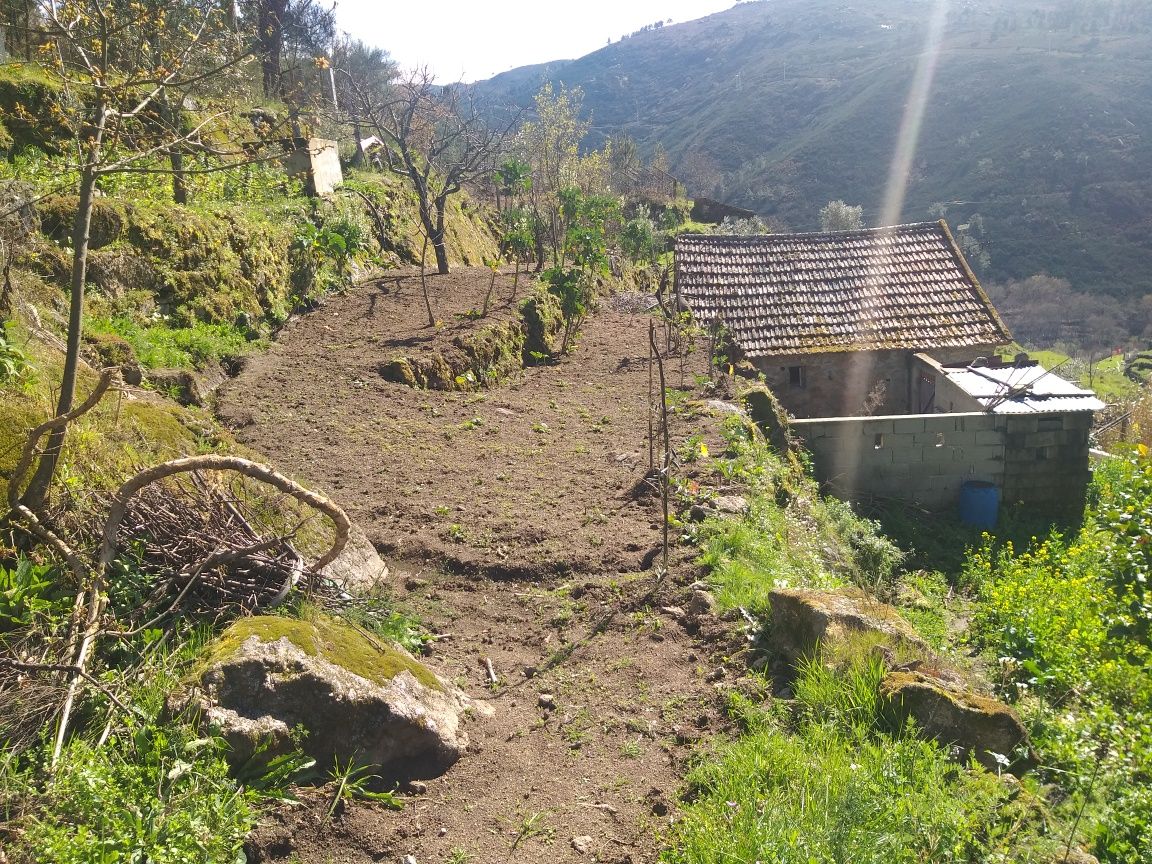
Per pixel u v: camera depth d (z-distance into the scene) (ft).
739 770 13.28
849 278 58.13
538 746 14.67
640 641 18.21
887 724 14.94
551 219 66.64
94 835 10.15
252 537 16.17
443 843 12.14
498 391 39.19
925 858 11.85
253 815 11.56
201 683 12.50
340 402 32.86
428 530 23.24
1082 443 42.45
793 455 39.29
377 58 100.17
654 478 26.71
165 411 19.39
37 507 14.38
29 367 17.02
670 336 50.57
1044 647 23.70
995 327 54.60
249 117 53.26
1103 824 13.48
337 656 13.78
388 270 56.75
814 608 16.67
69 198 32.94
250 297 40.32
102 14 15.55
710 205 133.08
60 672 12.35
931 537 40.27
